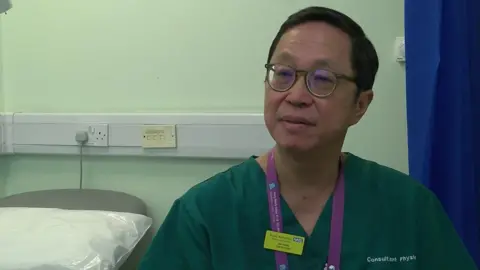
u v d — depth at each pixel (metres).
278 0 1.69
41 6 1.87
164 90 1.79
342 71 0.93
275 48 0.97
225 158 1.74
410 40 1.32
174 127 1.73
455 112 1.25
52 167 1.91
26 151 1.87
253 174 1.04
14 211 1.50
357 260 0.95
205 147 1.72
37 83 1.89
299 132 0.92
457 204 1.25
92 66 1.84
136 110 1.82
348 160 1.08
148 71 1.80
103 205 1.69
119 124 1.78
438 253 0.98
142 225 1.54
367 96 1.00
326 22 0.94
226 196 1.01
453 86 1.25
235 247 0.97
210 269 0.97
